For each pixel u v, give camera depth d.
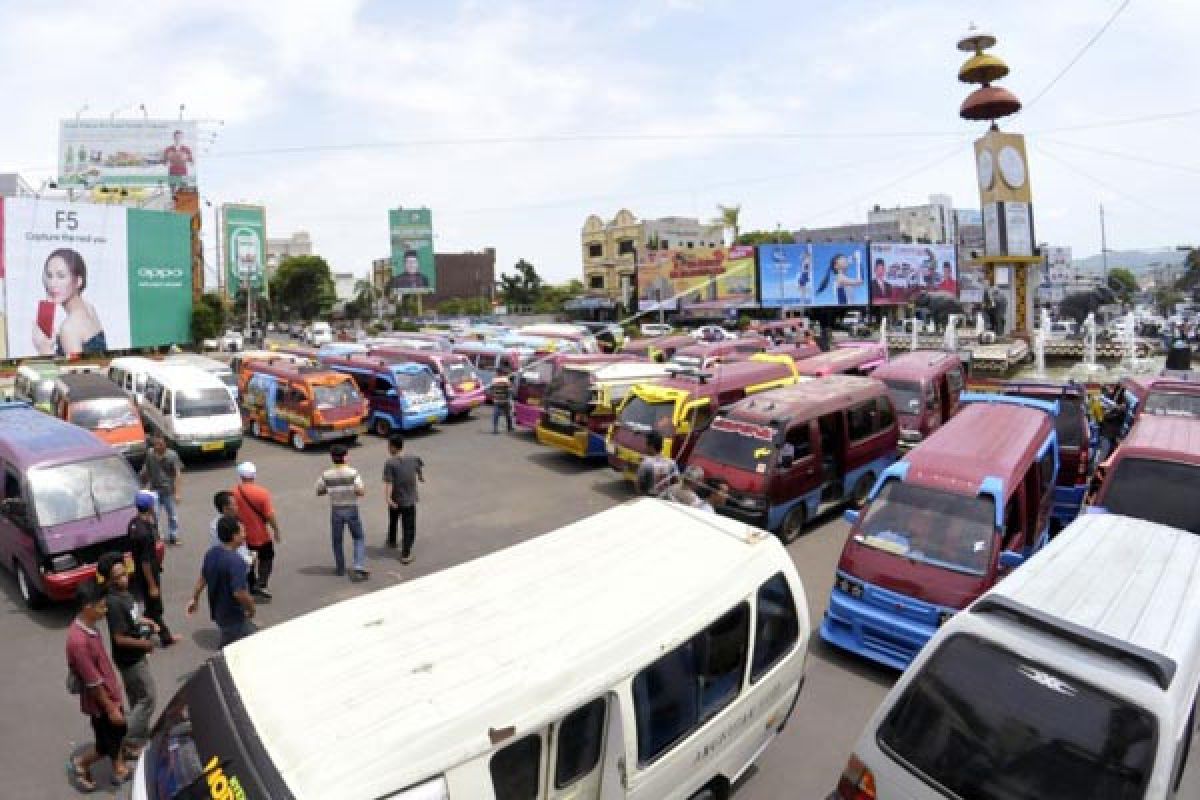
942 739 4.07
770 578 5.68
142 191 51.47
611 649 4.37
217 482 15.88
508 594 4.93
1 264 36.69
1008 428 9.83
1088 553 5.21
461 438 20.31
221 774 3.52
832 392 12.93
